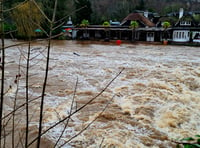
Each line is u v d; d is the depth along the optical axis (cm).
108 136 564
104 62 1541
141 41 3666
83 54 1923
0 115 130
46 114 654
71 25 3991
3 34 120
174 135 582
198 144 148
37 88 887
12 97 743
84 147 515
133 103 789
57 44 2862
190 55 1955
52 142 519
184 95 891
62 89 912
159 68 1364
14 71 1099
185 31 3328
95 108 732
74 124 615
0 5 117
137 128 614
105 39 3612
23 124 560
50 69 1254
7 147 447
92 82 1043
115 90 930
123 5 5491
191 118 687
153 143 543
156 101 816
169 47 2703
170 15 4453
